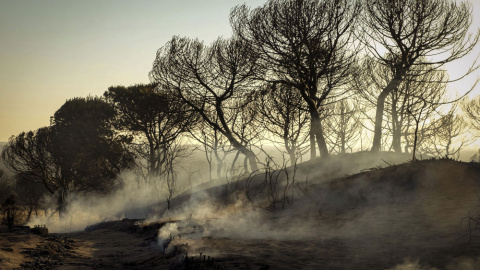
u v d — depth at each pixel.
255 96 30.03
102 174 39.34
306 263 5.80
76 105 40.97
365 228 8.23
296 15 24.61
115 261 8.05
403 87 28.94
